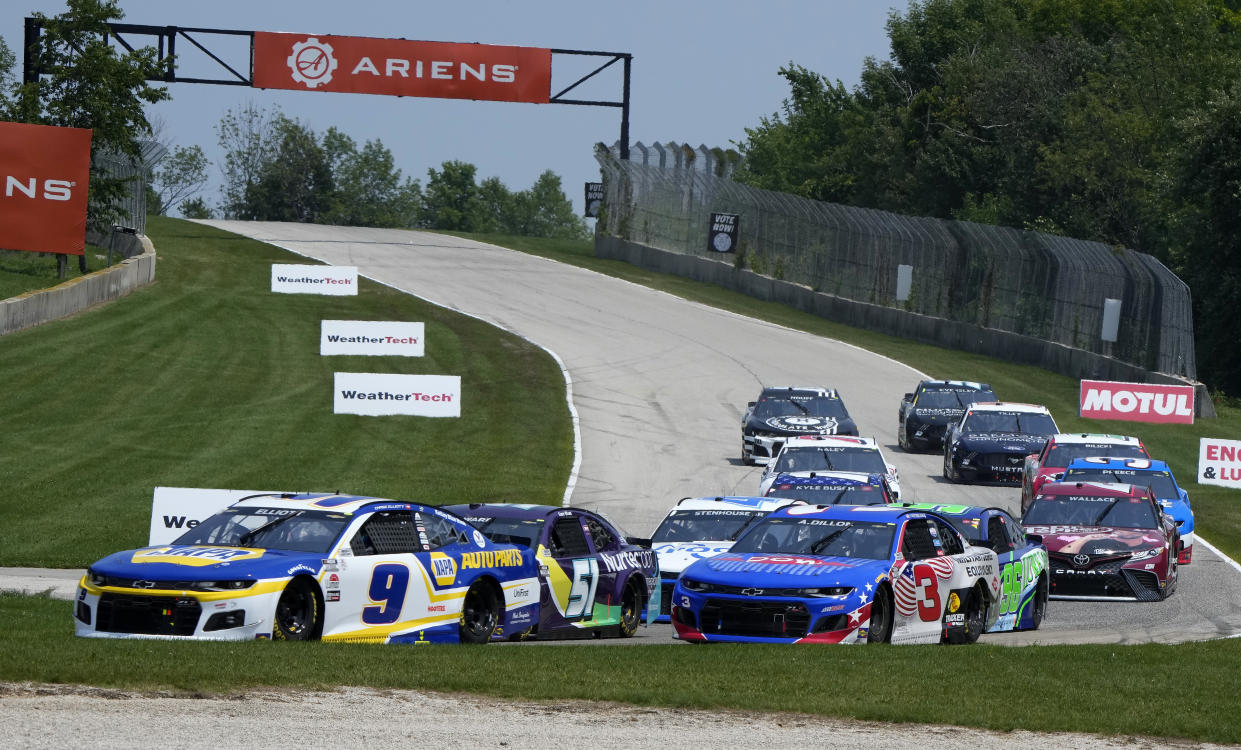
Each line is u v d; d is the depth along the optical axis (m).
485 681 40.03
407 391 128.12
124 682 37.28
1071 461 104.31
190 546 50.12
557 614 58.06
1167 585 78.19
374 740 32.81
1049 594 77.69
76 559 80.62
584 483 115.81
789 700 39.06
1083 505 82.19
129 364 155.50
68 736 31.77
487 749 32.47
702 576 55.41
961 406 140.12
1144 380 176.38
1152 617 71.12
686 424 146.25
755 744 34.12
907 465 132.50
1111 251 186.38
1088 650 52.34
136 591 46.75
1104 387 149.00
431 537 52.84
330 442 127.00
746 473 122.94
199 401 141.50
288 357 168.62
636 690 39.62
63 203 168.62
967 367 196.38
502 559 55.03
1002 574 63.31
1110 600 77.12
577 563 59.25
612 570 61.25
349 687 38.44
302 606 48.12
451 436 134.12
